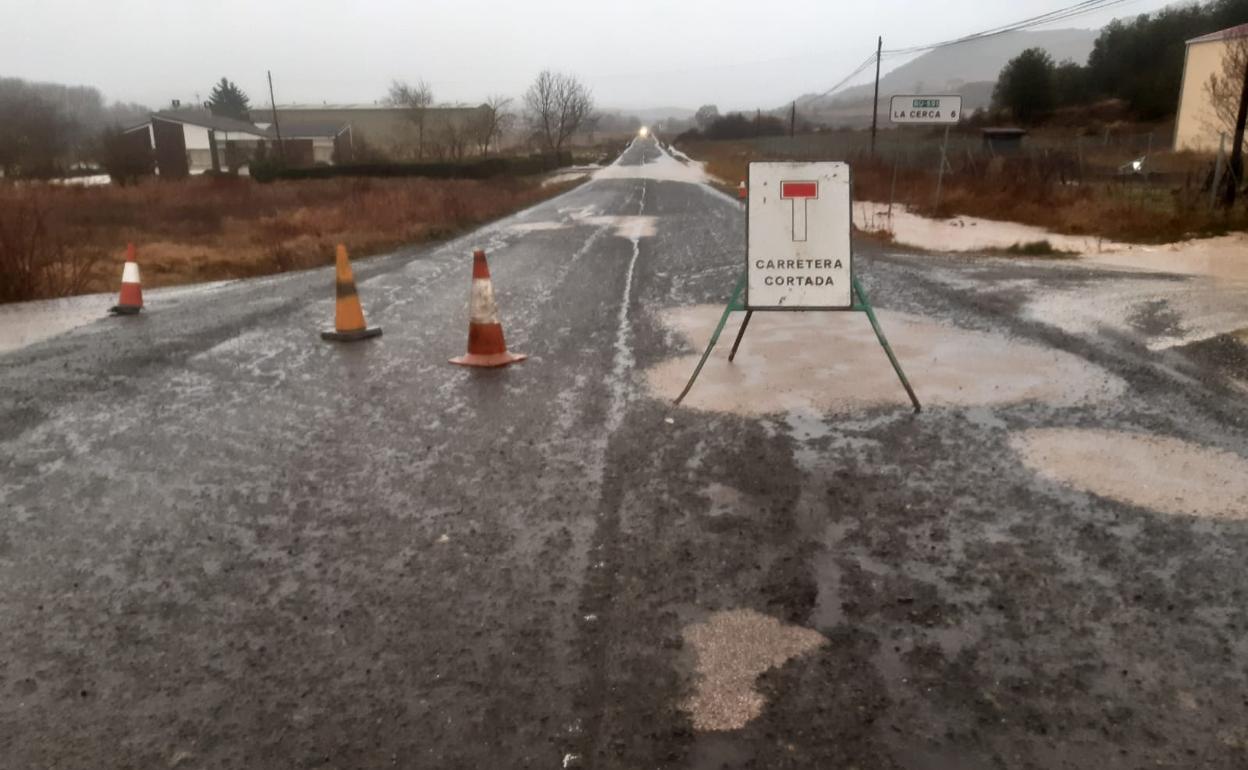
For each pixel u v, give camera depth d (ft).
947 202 71.05
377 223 65.62
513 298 33.58
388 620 10.28
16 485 14.75
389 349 25.16
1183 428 16.74
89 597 10.92
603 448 16.20
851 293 18.97
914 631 9.89
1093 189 70.33
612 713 8.50
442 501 13.87
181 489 14.52
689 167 201.05
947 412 17.97
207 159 234.58
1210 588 10.71
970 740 8.04
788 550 11.96
